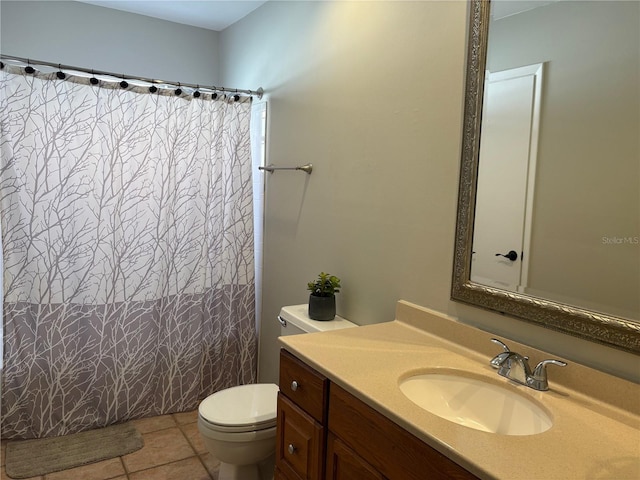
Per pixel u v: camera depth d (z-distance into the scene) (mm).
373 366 1365
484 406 1312
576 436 1011
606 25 1148
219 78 3445
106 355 2564
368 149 1941
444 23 1578
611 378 1142
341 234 2133
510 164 1385
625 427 1055
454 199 1562
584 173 1203
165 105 2547
